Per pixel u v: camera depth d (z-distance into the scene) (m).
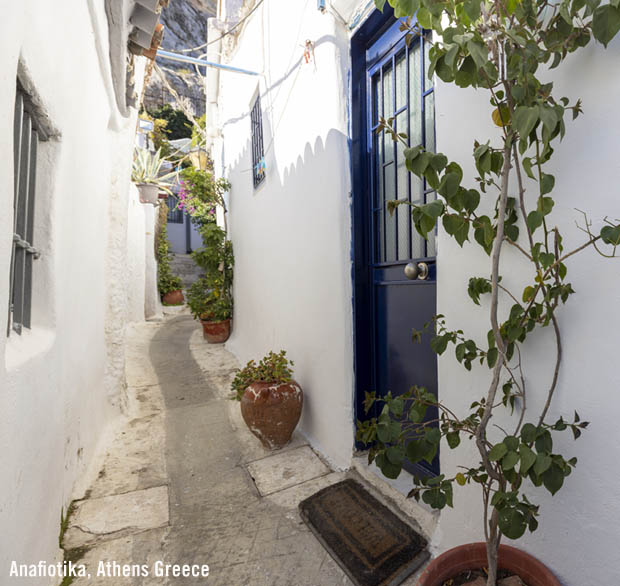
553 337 1.27
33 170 1.77
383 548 1.83
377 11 2.30
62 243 2.03
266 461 2.77
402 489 2.15
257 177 4.84
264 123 4.30
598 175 1.13
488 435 1.50
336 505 2.17
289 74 3.39
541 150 1.27
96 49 2.64
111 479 2.61
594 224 1.14
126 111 3.66
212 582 1.74
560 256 1.23
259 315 4.64
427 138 2.17
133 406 3.96
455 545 1.68
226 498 2.37
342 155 2.55
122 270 3.70
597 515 1.16
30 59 1.37
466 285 1.59
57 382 1.88
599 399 1.15
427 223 1.09
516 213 1.35
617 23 0.93
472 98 1.53
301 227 3.18
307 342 3.11
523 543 1.38
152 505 2.30
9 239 1.18
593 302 1.16
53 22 1.66
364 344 2.61
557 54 1.09
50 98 1.64
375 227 2.61
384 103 2.51
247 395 2.91
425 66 2.16
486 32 1.17
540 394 1.31
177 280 12.34
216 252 6.65
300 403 2.92
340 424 2.64
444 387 1.72
